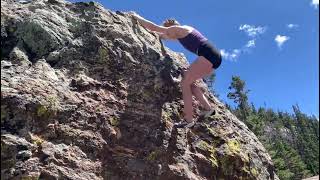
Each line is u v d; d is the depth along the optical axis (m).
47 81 2.28
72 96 2.30
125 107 2.47
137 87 2.58
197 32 2.57
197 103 2.80
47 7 2.64
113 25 2.71
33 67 2.34
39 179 1.99
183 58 3.10
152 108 2.56
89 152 2.21
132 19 2.92
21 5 2.62
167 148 2.47
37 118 2.12
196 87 2.64
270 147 18.36
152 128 2.49
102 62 2.54
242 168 2.72
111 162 2.28
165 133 2.51
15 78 2.18
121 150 2.33
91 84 2.43
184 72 2.61
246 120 18.95
